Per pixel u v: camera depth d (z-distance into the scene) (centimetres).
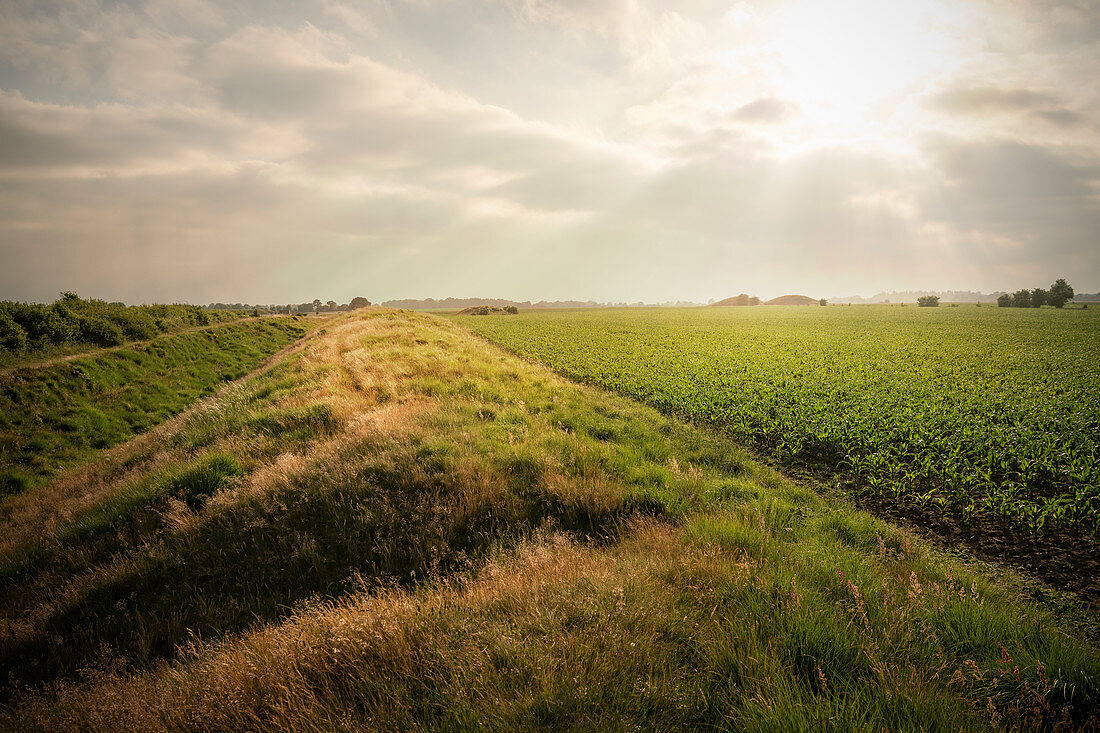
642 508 729
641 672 322
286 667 356
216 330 3459
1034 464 933
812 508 809
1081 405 1441
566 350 3284
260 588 566
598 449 966
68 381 1831
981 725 287
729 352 3198
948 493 905
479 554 603
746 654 337
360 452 841
